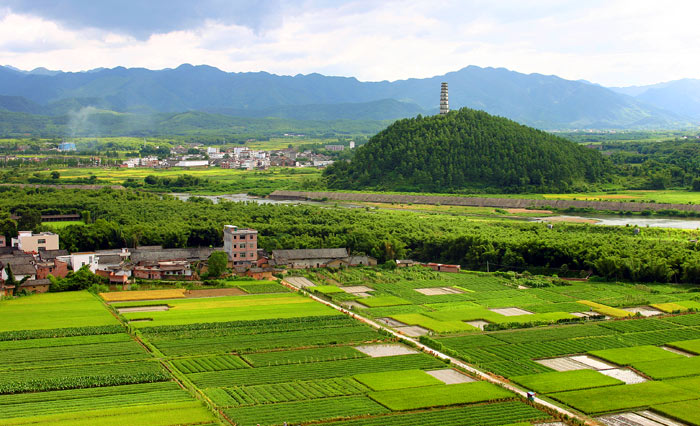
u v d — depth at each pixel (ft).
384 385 479.00
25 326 606.55
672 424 424.46
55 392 455.63
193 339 585.63
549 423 423.23
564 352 563.48
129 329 604.90
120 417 413.80
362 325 638.94
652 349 572.10
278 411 431.43
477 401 454.40
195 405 434.71
